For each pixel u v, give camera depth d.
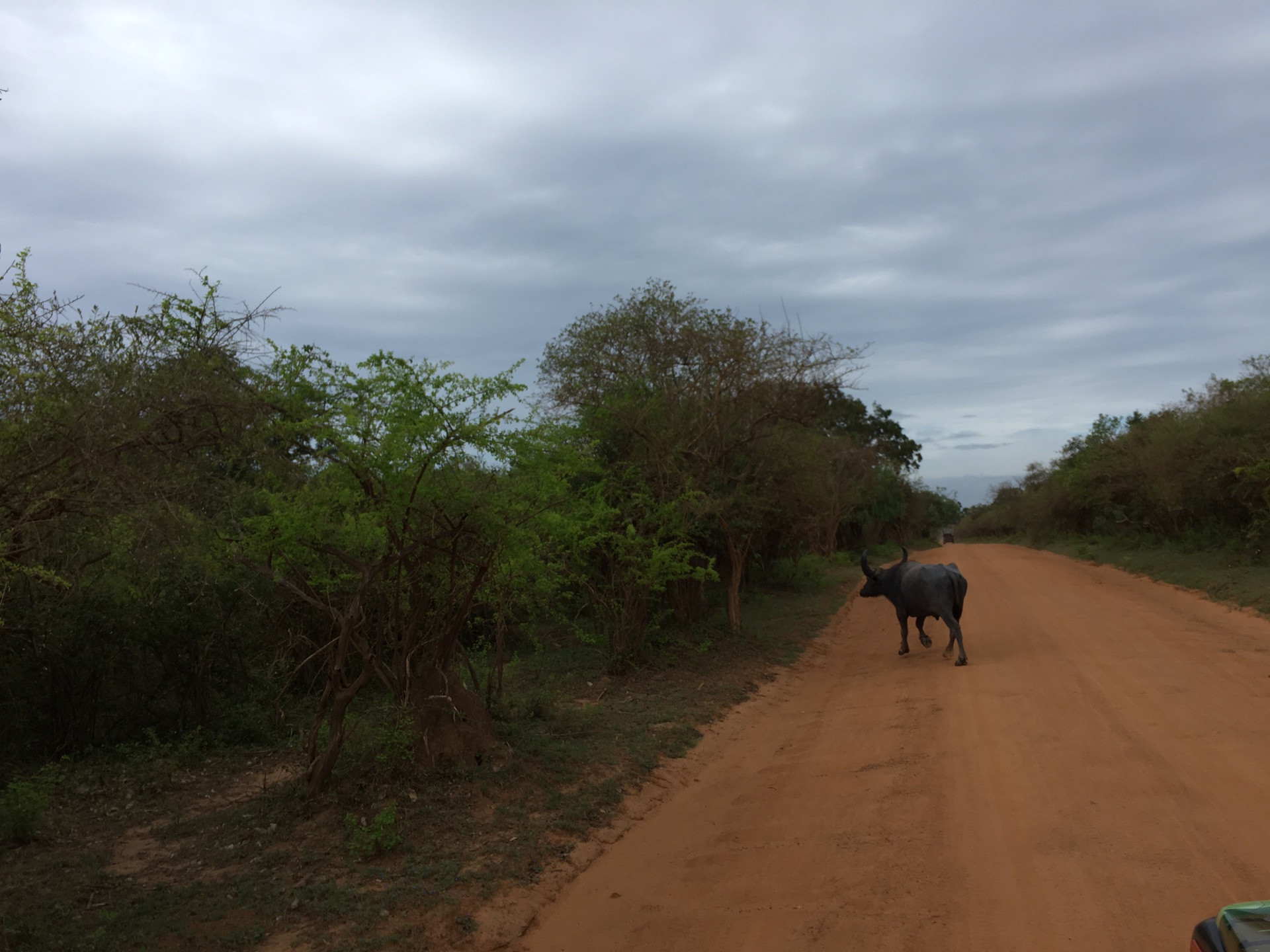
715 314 16.34
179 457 6.52
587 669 13.27
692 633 15.62
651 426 14.95
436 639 8.16
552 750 8.57
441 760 7.77
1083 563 28.42
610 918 5.40
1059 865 5.34
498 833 6.72
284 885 5.77
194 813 7.52
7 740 9.02
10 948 4.91
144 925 5.22
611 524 13.41
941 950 4.50
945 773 7.49
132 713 9.88
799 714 10.85
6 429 5.36
